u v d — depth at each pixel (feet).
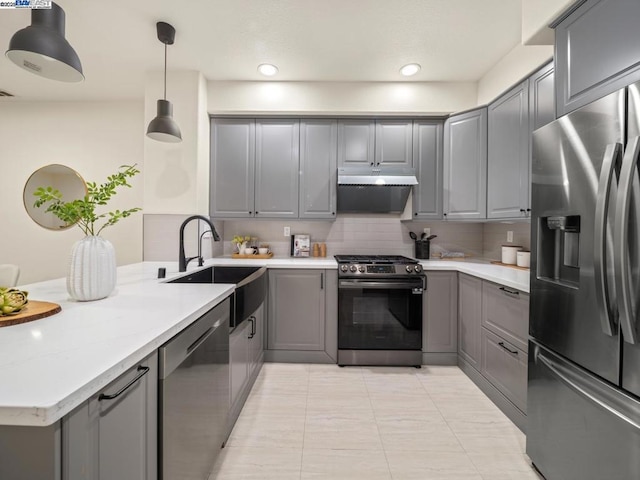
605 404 3.72
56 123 11.41
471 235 11.21
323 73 9.31
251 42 7.80
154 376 3.10
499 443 5.78
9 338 2.95
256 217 10.16
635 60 3.54
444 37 7.56
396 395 7.44
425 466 5.21
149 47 8.03
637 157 3.27
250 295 6.63
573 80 4.43
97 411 2.34
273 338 9.27
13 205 11.44
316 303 9.22
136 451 2.82
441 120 10.09
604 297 3.54
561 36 4.67
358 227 11.23
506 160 8.07
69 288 4.33
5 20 6.86
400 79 9.62
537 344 5.01
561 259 4.66
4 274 6.48
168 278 6.36
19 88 10.37
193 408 3.92
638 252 3.28
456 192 9.69
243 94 9.78
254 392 7.54
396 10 6.64
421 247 10.82
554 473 4.60
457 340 9.09
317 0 6.36
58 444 2.01
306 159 10.12
